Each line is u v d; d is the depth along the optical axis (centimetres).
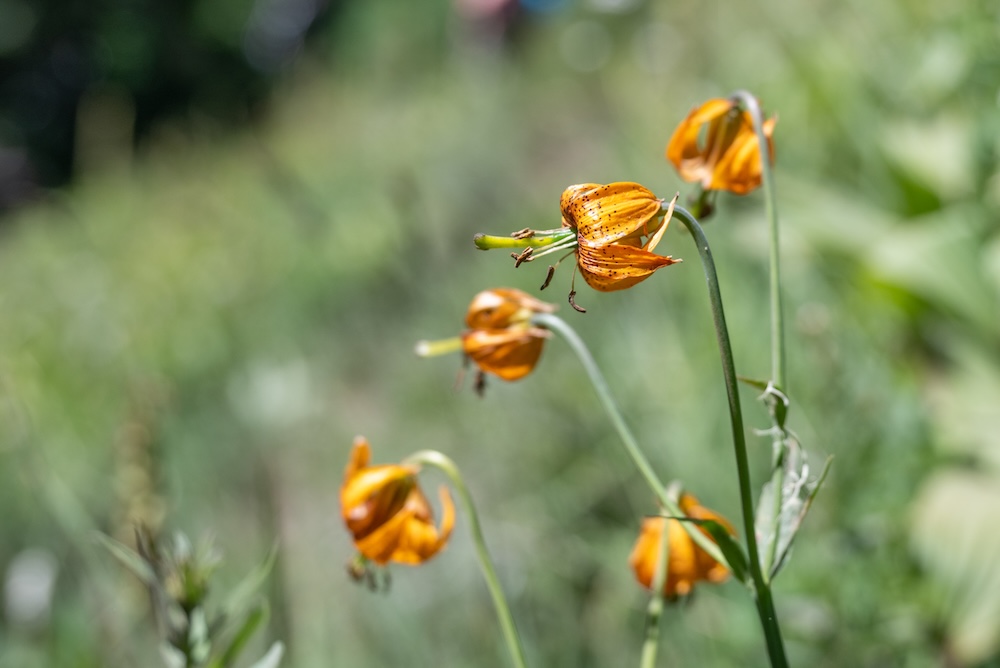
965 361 318
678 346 334
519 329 159
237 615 184
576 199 122
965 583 235
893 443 253
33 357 586
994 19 391
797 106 475
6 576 319
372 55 1392
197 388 550
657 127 531
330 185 810
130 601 242
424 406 421
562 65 911
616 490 313
